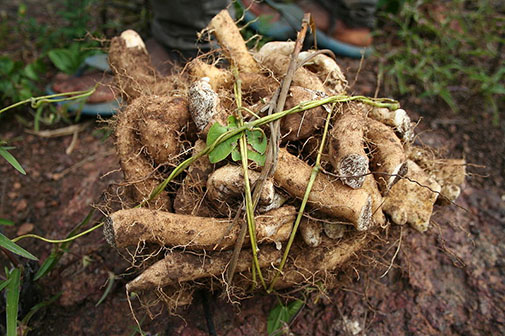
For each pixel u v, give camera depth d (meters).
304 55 0.67
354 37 1.15
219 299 0.73
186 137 0.63
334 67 0.67
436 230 0.83
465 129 1.04
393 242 0.73
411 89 1.12
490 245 0.82
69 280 0.77
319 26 1.14
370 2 1.10
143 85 0.70
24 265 0.77
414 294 0.75
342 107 0.60
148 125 0.60
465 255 0.80
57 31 1.21
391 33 1.28
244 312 0.72
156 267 0.57
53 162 0.98
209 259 0.59
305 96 0.59
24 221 0.88
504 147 1.00
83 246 0.81
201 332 0.71
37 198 0.91
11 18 1.42
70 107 1.03
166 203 0.62
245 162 0.54
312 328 0.72
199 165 0.60
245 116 0.60
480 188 0.92
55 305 0.75
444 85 1.10
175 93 0.66
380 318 0.73
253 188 0.55
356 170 0.54
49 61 1.22
